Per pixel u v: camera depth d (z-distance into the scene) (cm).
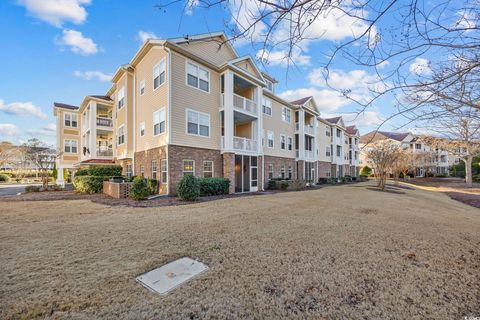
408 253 432
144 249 429
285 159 2166
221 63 1491
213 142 1413
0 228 572
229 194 1348
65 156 2370
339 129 3353
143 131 1438
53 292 283
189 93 1291
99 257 390
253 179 1652
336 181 2784
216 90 1449
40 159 1689
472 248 477
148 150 1370
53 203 973
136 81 1534
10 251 416
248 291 291
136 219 670
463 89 260
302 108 2308
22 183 3033
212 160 1402
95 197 1177
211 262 375
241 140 1533
